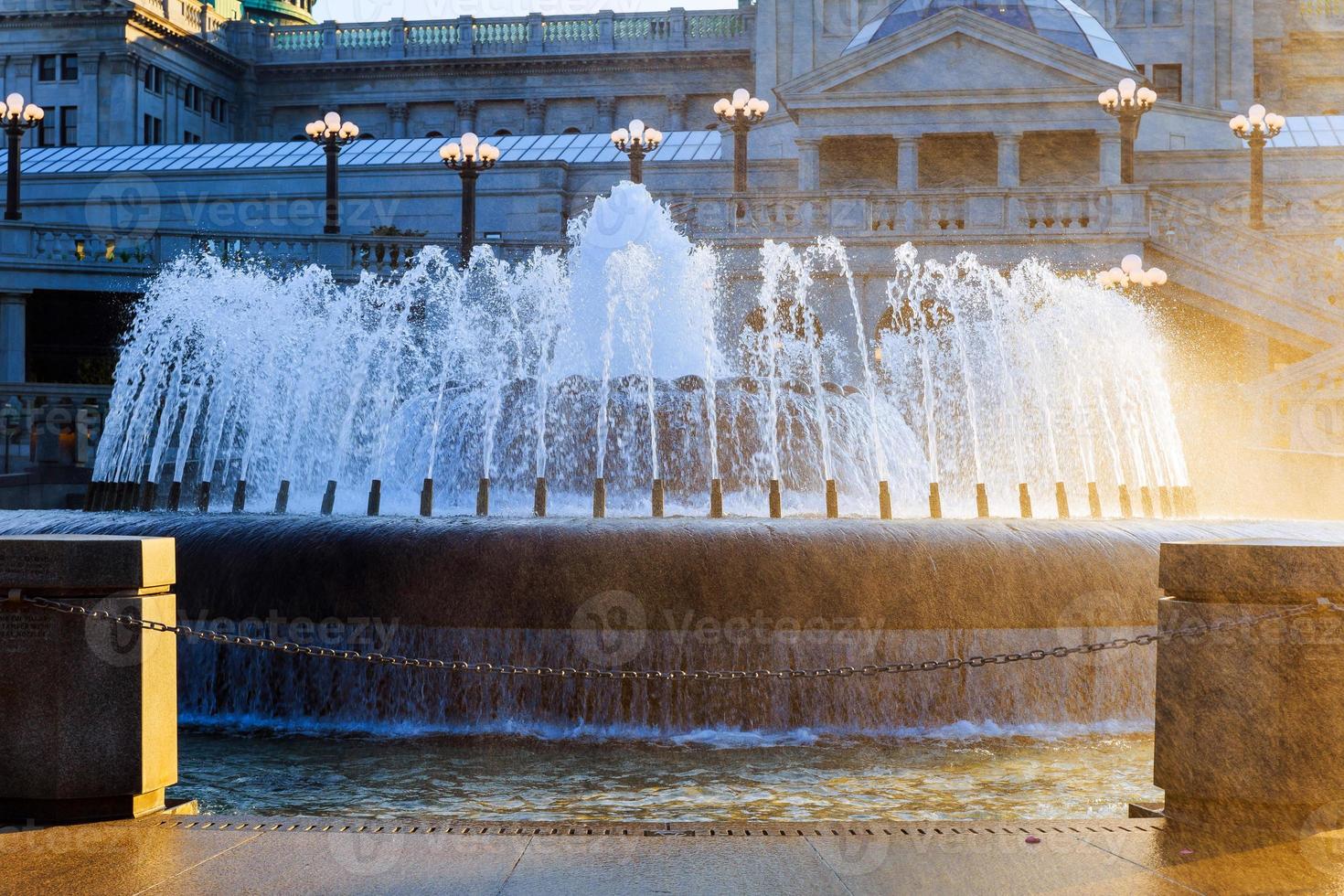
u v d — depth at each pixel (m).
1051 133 46.44
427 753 9.95
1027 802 8.63
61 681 6.93
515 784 9.05
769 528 11.01
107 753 6.97
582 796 8.74
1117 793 8.88
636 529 10.87
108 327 43.81
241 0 98.31
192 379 25.64
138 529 11.76
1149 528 12.02
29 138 76.00
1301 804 6.53
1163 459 26.84
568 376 21.06
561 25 81.12
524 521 11.45
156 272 37.81
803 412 19.12
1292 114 70.38
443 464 19.52
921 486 20.78
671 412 18.61
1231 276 35.12
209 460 23.84
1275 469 25.14
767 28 65.75
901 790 8.95
